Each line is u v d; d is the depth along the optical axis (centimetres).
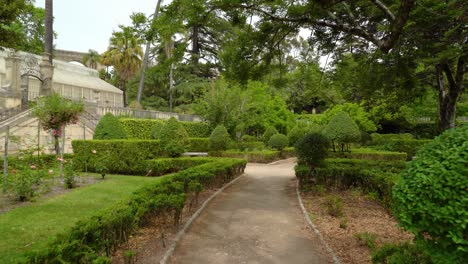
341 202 682
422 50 832
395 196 289
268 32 895
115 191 848
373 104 2161
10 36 979
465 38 773
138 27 769
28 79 2317
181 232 511
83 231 322
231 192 917
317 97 3197
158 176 1190
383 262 325
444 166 259
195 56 3453
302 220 610
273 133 2325
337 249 443
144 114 2245
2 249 425
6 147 801
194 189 682
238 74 962
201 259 417
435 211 251
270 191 936
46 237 477
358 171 855
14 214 604
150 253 420
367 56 1048
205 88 2452
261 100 2466
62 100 1076
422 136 2533
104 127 1406
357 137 1433
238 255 433
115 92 3209
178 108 3275
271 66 1020
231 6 771
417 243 282
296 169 966
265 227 567
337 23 763
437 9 719
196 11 760
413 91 1359
